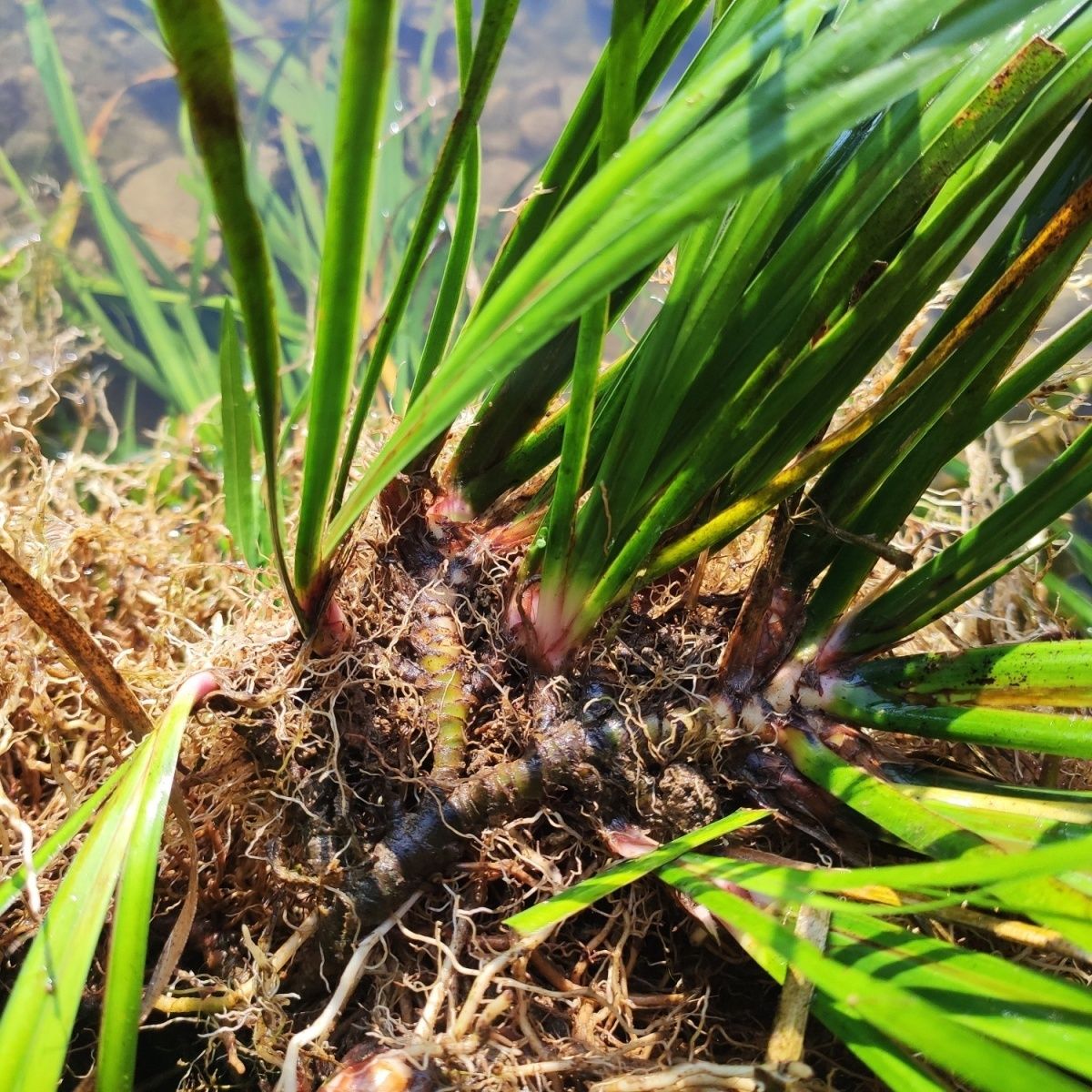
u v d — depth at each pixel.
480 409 0.31
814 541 0.30
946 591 0.30
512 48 0.83
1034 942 0.25
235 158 0.18
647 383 0.26
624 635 0.31
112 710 0.27
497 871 0.29
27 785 0.35
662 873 0.26
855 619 0.31
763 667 0.30
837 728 0.30
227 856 0.31
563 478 0.26
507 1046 0.27
